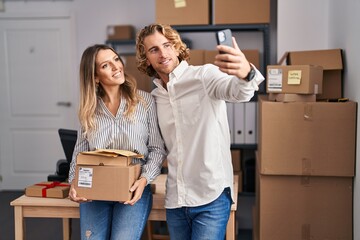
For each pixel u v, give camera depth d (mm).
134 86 1968
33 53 4863
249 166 3566
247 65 1393
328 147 2506
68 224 2729
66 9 4707
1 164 5051
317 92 2641
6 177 5059
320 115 2496
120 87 1986
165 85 1876
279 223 2623
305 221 2600
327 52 2785
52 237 3547
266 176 2615
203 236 1745
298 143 2527
